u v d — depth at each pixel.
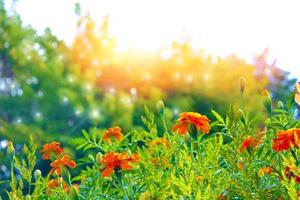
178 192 1.33
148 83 6.44
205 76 5.39
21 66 7.21
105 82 7.13
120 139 1.55
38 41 7.37
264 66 5.97
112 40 7.19
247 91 4.89
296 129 1.28
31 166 1.49
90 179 1.54
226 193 1.32
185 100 5.34
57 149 1.57
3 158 6.30
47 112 6.78
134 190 1.41
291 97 1.46
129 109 6.07
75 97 6.46
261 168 1.39
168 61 6.36
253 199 1.30
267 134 1.45
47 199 1.50
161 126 3.39
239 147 1.33
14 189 1.46
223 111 5.12
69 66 7.04
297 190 1.34
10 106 7.01
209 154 1.32
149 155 1.36
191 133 1.38
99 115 6.10
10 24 7.25
